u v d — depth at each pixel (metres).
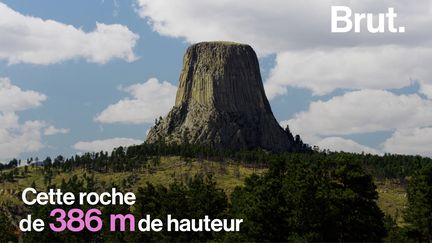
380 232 85.44
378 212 85.38
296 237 79.81
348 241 83.75
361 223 83.19
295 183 82.69
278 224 83.88
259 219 83.94
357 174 84.25
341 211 83.25
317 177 85.94
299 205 82.56
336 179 86.69
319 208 82.62
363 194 84.88
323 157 91.38
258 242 84.06
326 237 83.69
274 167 92.56
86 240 133.50
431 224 91.69
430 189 91.44
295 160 91.38
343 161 85.75
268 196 84.75
